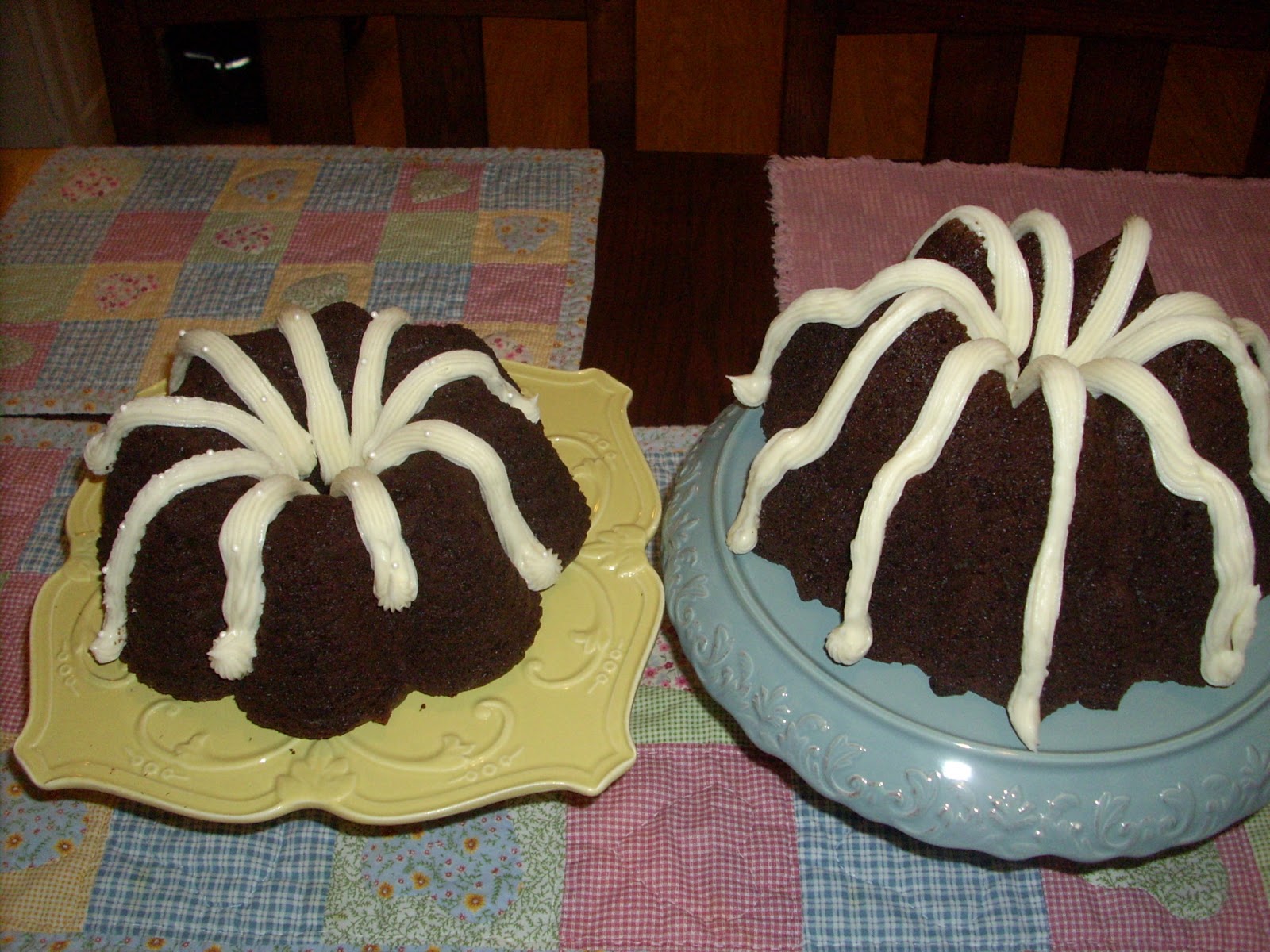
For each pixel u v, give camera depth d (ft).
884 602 2.30
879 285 2.32
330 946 2.58
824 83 4.42
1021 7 4.25
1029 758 2.13
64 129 7.98
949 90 4.44
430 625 2.41
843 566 2.34
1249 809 2.19
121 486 2.54
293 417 2.59
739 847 2.71
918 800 2.16
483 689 2.52
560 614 2.64
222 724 2.46
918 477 2.19
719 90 8.57
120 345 3.69
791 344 2.54
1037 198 4.12
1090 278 2.37
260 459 2.46
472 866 2.68
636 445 2.98
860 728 2.20
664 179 4.28
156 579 2.37
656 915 2.60
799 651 2.28
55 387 3.58
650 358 3.63
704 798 2.79
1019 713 2.15
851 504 2.32
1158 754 2.14
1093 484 2.11
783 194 4.17
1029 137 8.30
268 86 4.58
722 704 2.36
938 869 2.67
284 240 4.03
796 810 2.77
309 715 2.37
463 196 4.20
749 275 3.91
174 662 2.42
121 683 2.52
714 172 4.32
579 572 2.71
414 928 2.60
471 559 2.39
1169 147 8.09
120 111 4.59
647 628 2.60
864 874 2.67
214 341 2.61
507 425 2.60
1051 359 2.14
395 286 3.85
